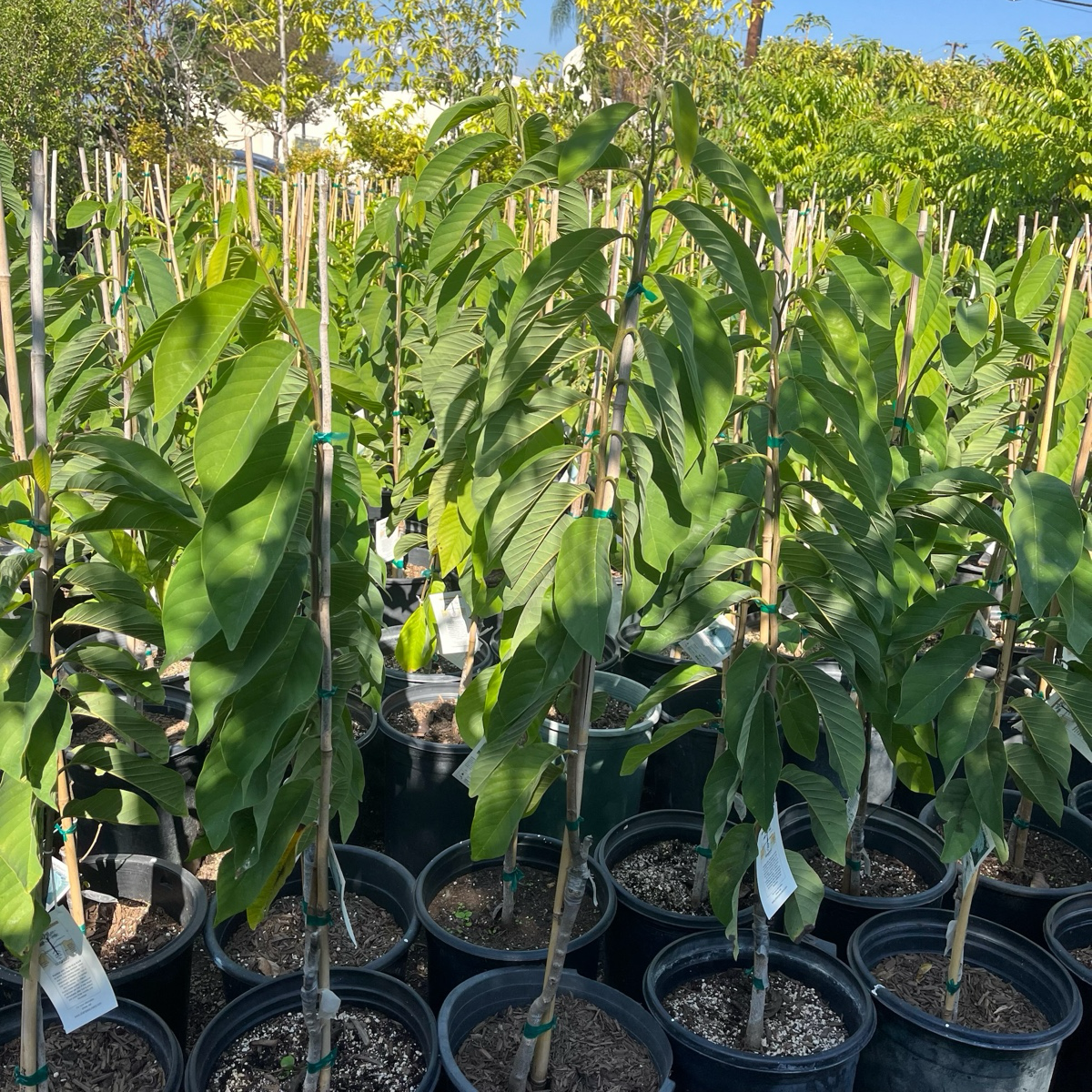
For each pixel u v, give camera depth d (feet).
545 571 5.08
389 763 8.98
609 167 4.43
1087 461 7.15
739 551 5.67
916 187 6.94
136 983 6.14
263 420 3.96
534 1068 5.64
